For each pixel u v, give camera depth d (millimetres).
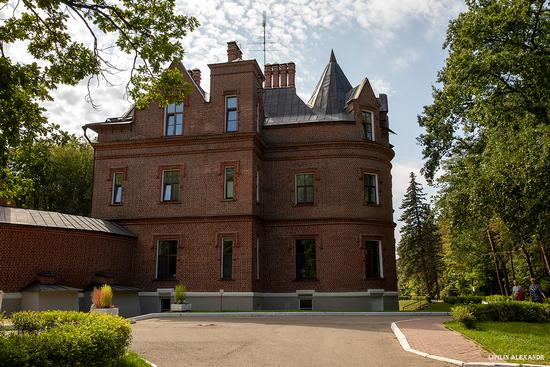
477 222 25156
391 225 31812
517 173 17016
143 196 30125
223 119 29875
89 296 25391
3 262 22156
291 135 31953
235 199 28641
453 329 16094
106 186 30844
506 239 30812
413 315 23297
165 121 30844
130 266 29047
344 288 29281
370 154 31406
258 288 28984
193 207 29188
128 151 30969
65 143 12703
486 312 18062
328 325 18703
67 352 7883
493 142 19859
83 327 9203
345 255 29672
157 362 11164
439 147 33062
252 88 29953
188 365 10852
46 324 10602
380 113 33906
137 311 28094
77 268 25328
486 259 45438
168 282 28578
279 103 34375
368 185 31484
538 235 18609
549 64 22141
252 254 27938
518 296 25609
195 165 29734
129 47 12977
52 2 11336
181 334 16031
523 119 22734
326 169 30953
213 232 28547
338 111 32969
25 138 11820
